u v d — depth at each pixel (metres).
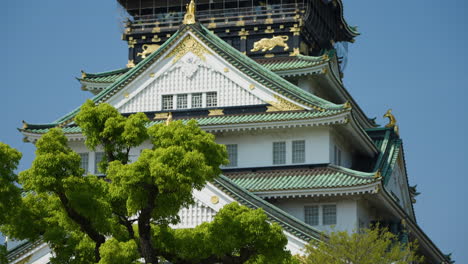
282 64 80.00
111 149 46.72
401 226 73.31
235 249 46.88
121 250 43.47
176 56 74.94
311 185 67.94
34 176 43.75
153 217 46.06
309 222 68.62
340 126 71.62
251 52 83.00
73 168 44.41
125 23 85.75
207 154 45.88
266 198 68.56
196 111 73.75
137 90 75.00
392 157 81.12
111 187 44.97
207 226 47.28
